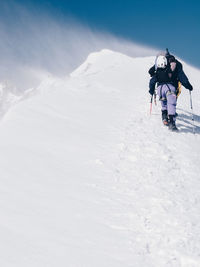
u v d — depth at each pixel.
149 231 4.45
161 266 3.82
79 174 5.94
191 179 6.37
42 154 6.60
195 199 5.55
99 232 4.29
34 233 4.09
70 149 7.02
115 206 4.98
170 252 4.05
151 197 5.38
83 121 8.97
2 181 5.32
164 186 5.84
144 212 4.91
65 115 9.27
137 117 9.82
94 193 5.30
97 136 7.95
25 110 9.35
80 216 4.59
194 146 8.23
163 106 9.43
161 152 7.37
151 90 9.81
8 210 4.51
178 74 9.27
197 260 3.91
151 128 8.98
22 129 7.89
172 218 4.80
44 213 4.55
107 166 6.41
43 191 5.16
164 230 4.50
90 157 6.73
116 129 8.59
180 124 9.79
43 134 7.68
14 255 3.65
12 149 6.68
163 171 6.47
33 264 3.56
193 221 4.79
